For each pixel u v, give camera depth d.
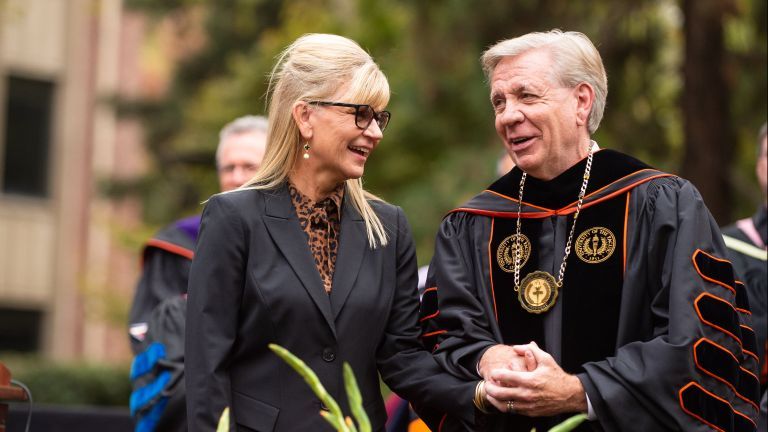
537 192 7.93
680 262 7.29
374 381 7.59
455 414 7.49
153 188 31.58
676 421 7.02
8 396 7.84
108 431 13.84
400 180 25.50
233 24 31.88
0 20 25.62
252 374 7.38
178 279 10.77
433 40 21.34
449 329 7.80
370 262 7.64
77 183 38.19
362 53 7.60
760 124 20.86
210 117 29.30
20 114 37.53
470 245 8.06
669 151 21.41
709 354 7.12
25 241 37.31
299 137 7.61
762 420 9.46
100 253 37.28
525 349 7.24
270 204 7.55
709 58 19.42
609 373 7.14
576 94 7.66
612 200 7.69
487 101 22.67
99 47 38.38
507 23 20.61
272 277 7.38
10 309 37.16
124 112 33.25
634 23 20.64
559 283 7.68
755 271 10.14
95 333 37.94
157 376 9.88
